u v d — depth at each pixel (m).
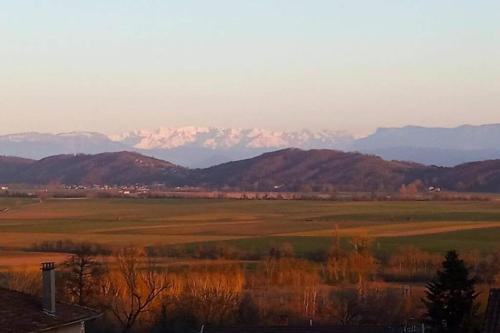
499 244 132.25
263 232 162.50
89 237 152.38
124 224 184.62
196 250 129.38
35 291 80.38
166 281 82.44
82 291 77.38
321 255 121.19
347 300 85.81
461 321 68.56
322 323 77.62
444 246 129.88
